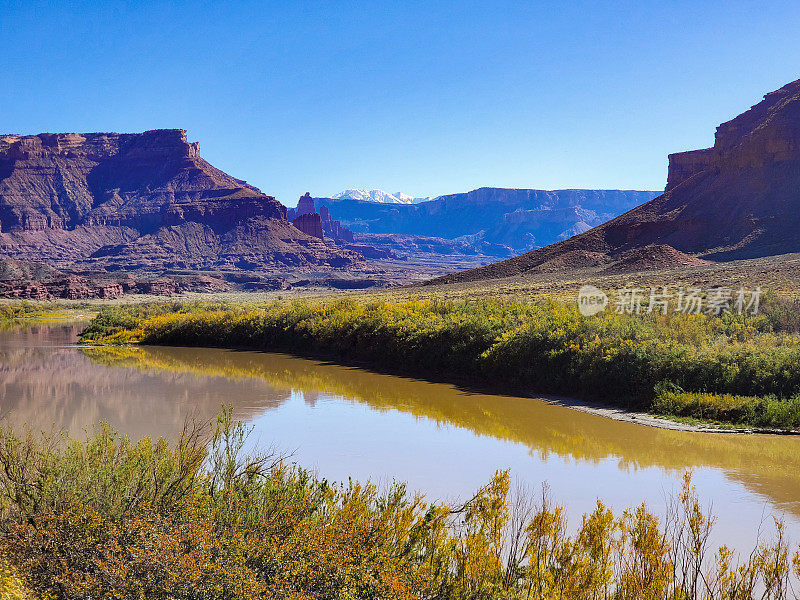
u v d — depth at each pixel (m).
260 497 6.85
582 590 5.40
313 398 23.20
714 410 18.55
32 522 5.80
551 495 11.48
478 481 12.49
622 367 21.69
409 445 15.79
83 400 22.69
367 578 5.37
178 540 5.36
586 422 18.81
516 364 25.52
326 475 12.88
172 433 16.45
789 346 20.98
